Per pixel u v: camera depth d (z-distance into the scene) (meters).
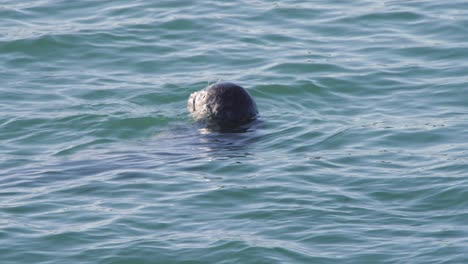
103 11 80.00
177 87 66.56
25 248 43.91
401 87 65.94
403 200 48.81
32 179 52.09
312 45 73.56
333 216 46.97
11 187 50.97
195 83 67.19
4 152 56.47
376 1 81.81
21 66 70.25
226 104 61.09
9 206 48.31
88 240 44.66
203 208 47.97
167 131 59.91
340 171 52.44
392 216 47.00
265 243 44.22
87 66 70.56
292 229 45.62
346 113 62.25
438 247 43.66
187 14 79.12
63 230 45.53
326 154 55.09
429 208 47.88
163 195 49.59
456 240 44.25
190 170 53.03
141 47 73.38
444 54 71.06
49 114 62.06
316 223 46.22
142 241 44.50
